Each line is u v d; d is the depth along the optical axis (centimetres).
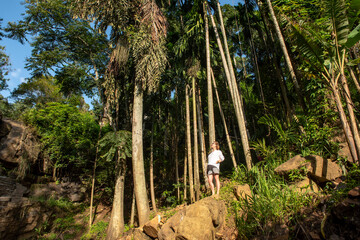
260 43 1148
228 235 404
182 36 971
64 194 1288
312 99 585
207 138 1678
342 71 378
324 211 313
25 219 939
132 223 903
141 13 932
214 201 455
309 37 403
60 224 1078
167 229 464
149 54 855
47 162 1334
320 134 489
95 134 1477
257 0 844
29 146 1227
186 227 400
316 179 422
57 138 1305
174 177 1328
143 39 850
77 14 862
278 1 635
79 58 1331
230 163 1343
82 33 1271
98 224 1051
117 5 865
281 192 396
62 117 1394
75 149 1371
